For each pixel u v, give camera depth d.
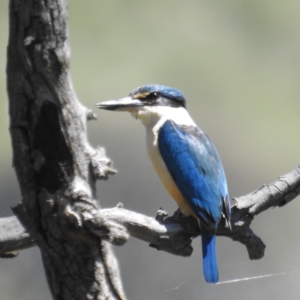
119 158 14.12
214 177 8.52
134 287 11.91
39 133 5.41
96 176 5.60
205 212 8.16
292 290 12.05
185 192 8.50
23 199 5.55
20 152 5.44
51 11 5.08
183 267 12.02
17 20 5.09
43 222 5.59
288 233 13.21
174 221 6.96
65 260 5.79
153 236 6.80
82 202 5.50
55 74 5.24
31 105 5.33
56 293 5.95
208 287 12.06
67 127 5.43
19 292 12.02
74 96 5.44
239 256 12.38
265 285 12.14
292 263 12.47
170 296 11.91
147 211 13.25
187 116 9.25
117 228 5.61
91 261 5.78
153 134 8.98
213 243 8.07
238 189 15.42
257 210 7.56
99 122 14.71
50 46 5.16
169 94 9.20
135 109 9.07
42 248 5.79
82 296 5.88
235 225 7.48
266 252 12.64
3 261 11.99
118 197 13.21
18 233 6.90
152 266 11.99
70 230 5.53
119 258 11.91
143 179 13.53
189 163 8.59
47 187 5.49
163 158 8.80
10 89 5.30
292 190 7.59
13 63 5.21
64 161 5.48
